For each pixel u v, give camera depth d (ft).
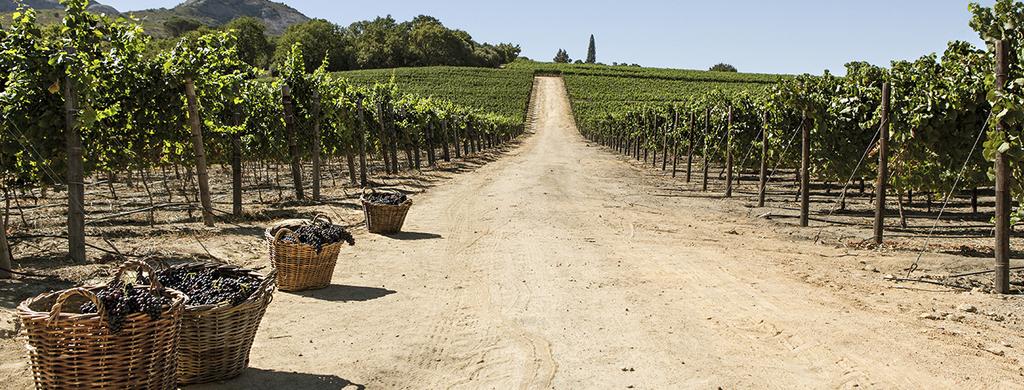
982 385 15.96
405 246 34.27
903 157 39.29
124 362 12.87
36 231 36.55
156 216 43.34
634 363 17.58
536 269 29.22
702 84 347.97
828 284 26.55
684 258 31.86
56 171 30.99
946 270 29.04
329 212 46.32
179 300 13.96
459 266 29.76
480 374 16.79
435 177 78.38
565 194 60.59
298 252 23.94
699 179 83.71
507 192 61.05
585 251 33.47
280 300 23.35
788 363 17.58
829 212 50.55
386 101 80.23
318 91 54.65
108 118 35.83
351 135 66.80
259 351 18.06
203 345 15.26
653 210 50.49
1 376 15.31
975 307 22.58
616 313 22.33
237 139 43.39
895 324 20.89
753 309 22.76
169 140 39.04
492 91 324.39
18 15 28.66
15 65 28.84
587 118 245.65
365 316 21.59
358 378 16.31
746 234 39.60
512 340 19.45
